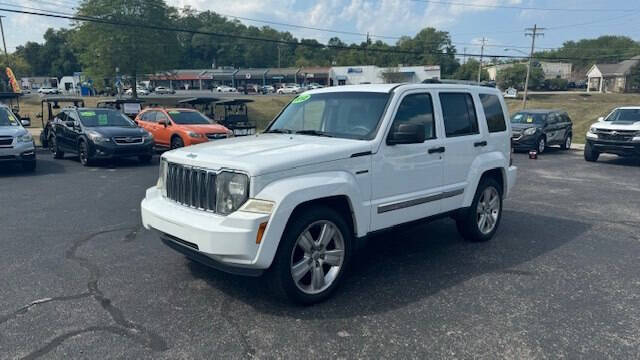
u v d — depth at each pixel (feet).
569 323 12.58
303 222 12.96
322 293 13.69
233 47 400.88
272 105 155.22
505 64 342.03
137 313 12.94
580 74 399.24
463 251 18.79
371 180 14.75
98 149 41.11
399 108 15.80
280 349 11.14
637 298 14.25
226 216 12.57
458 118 18.26
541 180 37.73
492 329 12.21
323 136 16.01
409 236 20.92
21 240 19.70
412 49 348.18
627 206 27.76
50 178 35.91
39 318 12.60
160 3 139.33
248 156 13.08
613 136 47.19
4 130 37.19
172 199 14.57
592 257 18.19
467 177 18.58
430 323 12.53
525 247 19.42
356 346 11.32
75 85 254.27
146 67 139.64
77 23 138.21
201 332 11.91
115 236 20.36
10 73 120.47
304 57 418.92
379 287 14.97
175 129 50.57
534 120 60.59
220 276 15.69
